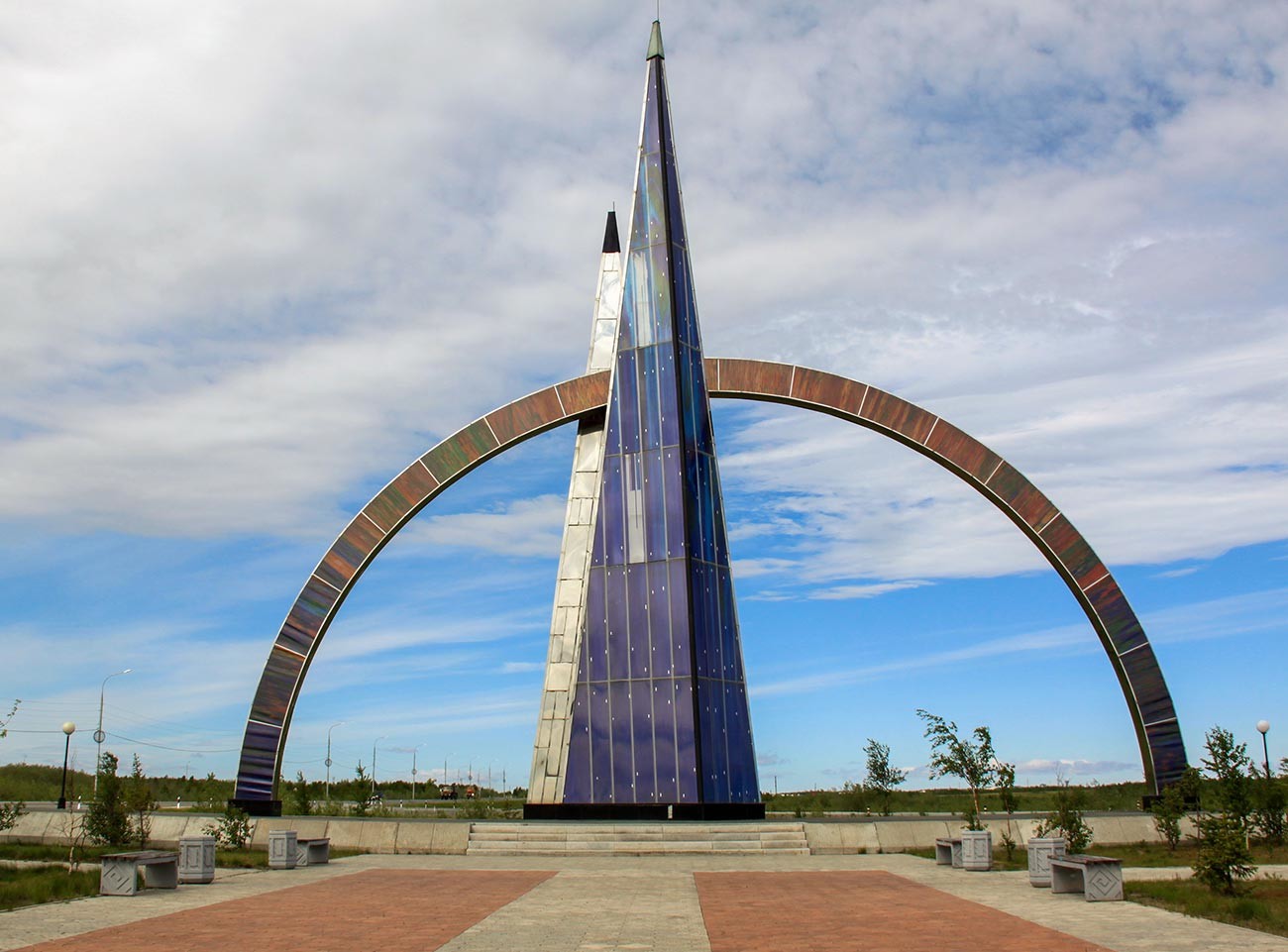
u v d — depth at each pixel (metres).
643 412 39.34
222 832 33.81
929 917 17.33
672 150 42.12
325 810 50.22
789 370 43.31
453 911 18.53
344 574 41.25
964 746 31.64
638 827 33.22
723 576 39.16
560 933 16.02
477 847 33.03
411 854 33.09
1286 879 22.19
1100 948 14.18
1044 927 16.11
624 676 37.16
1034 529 42.25
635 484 38.72
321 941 15.25
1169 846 32.19
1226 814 21.44
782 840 32.75
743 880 24.08
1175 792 32.56
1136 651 41.34
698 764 35.72
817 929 16.22
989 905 18.81
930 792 82.44
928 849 33.16
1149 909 18.22
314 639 40.94
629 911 18.48
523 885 23.14
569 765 37.19
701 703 36.53
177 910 18.69
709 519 39.19
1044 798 61.44
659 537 37.94
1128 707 41.59
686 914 18.06
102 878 21.00
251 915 18.03
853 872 25.91
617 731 36.81
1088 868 19.41
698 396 40.28
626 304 40.66
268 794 39.69
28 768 86.50
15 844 33.56
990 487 42.56
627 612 37.66
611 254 46.41
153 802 36.69
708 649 37.41
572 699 37.69
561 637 41.03
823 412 43.72
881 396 43.16
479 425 42.22
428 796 102.00
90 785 83.56
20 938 15.55
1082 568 41.97
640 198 41.41
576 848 32.47
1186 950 13.97
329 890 22.11
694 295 41.34
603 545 38.59
